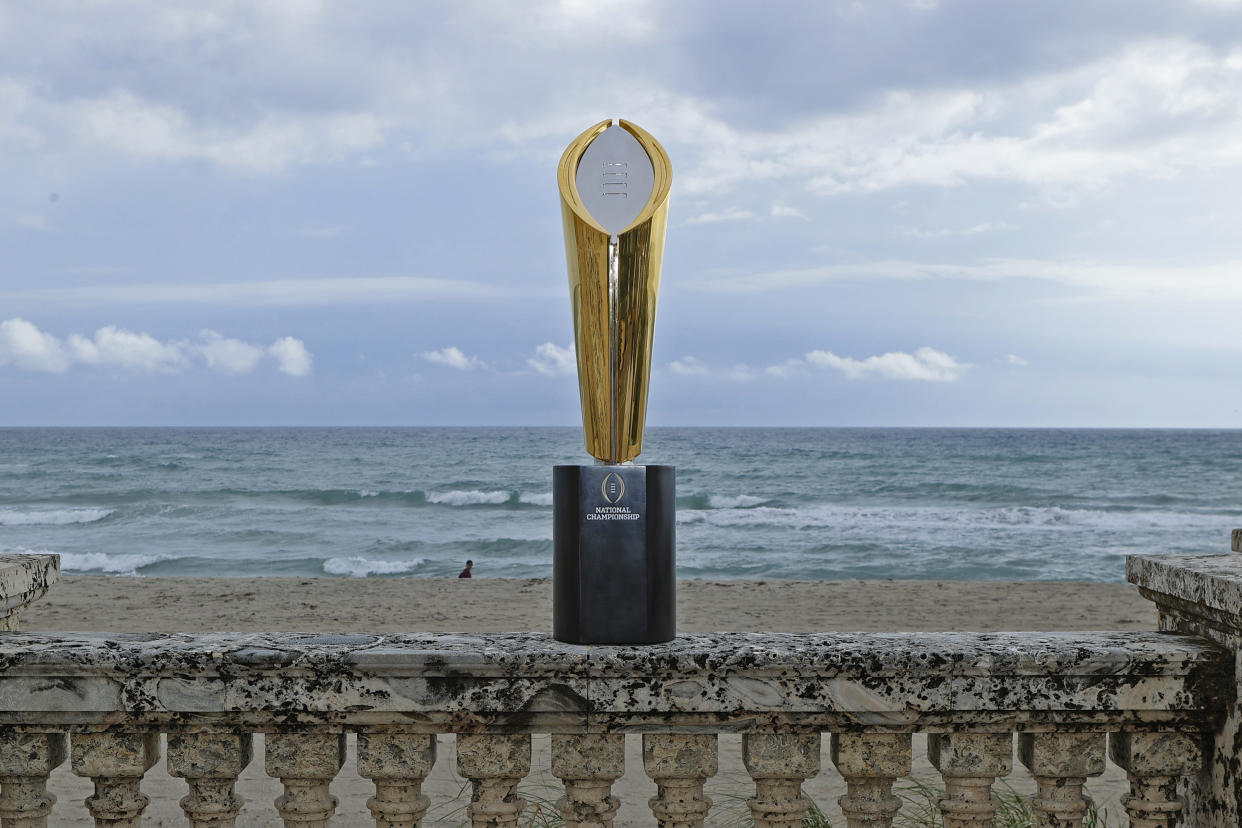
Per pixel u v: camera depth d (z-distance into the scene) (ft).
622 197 5.95
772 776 6.34
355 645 6.27
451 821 12.96
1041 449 261.44
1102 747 6.35
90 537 110.83
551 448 283.59
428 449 278.26
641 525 6.11
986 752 6.33
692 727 6.16
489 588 54.54
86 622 43.91
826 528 114.93
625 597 6.11
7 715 6.19
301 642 6.40
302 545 103.91
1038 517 126.11
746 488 162.30
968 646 6.23
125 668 6.06
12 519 123.24
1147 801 6.55
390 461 225.76
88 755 6.28
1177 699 6.14
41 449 274.57
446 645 6.24
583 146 6.04
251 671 6.08
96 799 6.42
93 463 210.38
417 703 6.07
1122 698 6.13
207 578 58.08
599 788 6.35
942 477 181.47
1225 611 6.01
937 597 52.70
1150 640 6.46
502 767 6.29
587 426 6.23
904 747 6.33
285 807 6.38
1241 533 7.46
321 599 50.34
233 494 149.79
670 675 6.03
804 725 6.19
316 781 6.40
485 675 6.03
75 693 6.10
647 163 5.98
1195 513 134.62
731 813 12.45
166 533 113.19
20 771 6.36
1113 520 124.67
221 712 6.11
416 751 6.29
